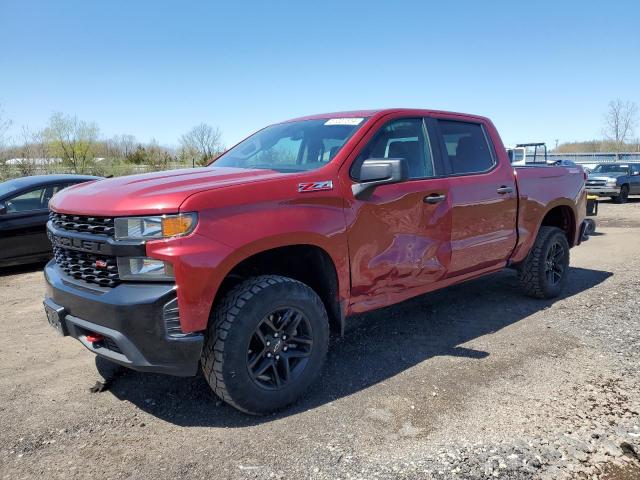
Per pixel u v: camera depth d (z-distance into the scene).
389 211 3.79
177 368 2.88
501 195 4.81
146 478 2.61
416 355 4.16
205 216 2.88
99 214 2.96
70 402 3.46
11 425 3.16
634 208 18.56
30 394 3.57
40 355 4.31
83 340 3.17
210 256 2.85
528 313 5.24
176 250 2.79
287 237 3.17
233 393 3.02
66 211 3.23
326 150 3.81
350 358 4.13
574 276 6.92
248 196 3.07
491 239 4.75
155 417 3.24
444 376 3.74
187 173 3.63
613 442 2.83
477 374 3.76
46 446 2.92
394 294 3.99
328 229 3.39
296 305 3.24
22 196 7.97
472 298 5.82
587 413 3.15
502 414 3.16
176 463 2.73
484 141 4.95
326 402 3.39
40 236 8.03
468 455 2.73
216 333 2.98
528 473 2.57
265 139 4.54
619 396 3.37
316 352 3.38
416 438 2.91
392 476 2.56
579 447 2.79
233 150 4.74
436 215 4.16
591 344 4.31
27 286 6.98
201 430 3.07
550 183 5.52
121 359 2.94
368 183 3.57
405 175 3.39
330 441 2.90
